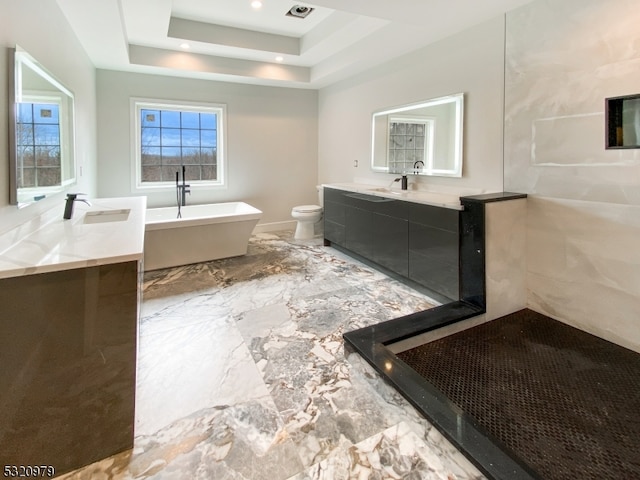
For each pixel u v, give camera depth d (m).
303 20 4.03
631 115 2.13
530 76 2.67
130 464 1.47
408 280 3.46
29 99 1.91
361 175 4.94
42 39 2.22
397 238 3.49
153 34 3.84
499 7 2.72
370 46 3.85
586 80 2.33
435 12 2.80
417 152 3.87
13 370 1.33
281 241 5.27
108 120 4.61
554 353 2.25
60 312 1.37
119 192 4.79
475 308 2.69
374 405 1.82
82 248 1.55
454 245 2.85
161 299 3.14
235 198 5.58
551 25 2.50
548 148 2.60
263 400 1.85
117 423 1.50
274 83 5.35
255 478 1.40
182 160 5.28
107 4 2.61
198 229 4.04
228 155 5.42
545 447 1.51
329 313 2.88
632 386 1.91
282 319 2.77
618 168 2.21
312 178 6.15
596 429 1.61
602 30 2.22
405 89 3.97
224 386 1.96
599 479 1.36
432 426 1.58
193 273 3.84
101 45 3.54
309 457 1.50
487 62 3.00
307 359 2.23
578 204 2.45
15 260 1.37
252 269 3.98
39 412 1.38
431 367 2.12
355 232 4.21
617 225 2.25
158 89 4.84
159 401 1.83
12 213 1.72
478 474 1.38
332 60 4.67
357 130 4.94
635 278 2.19
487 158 3.08
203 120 5.36
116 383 1.48
